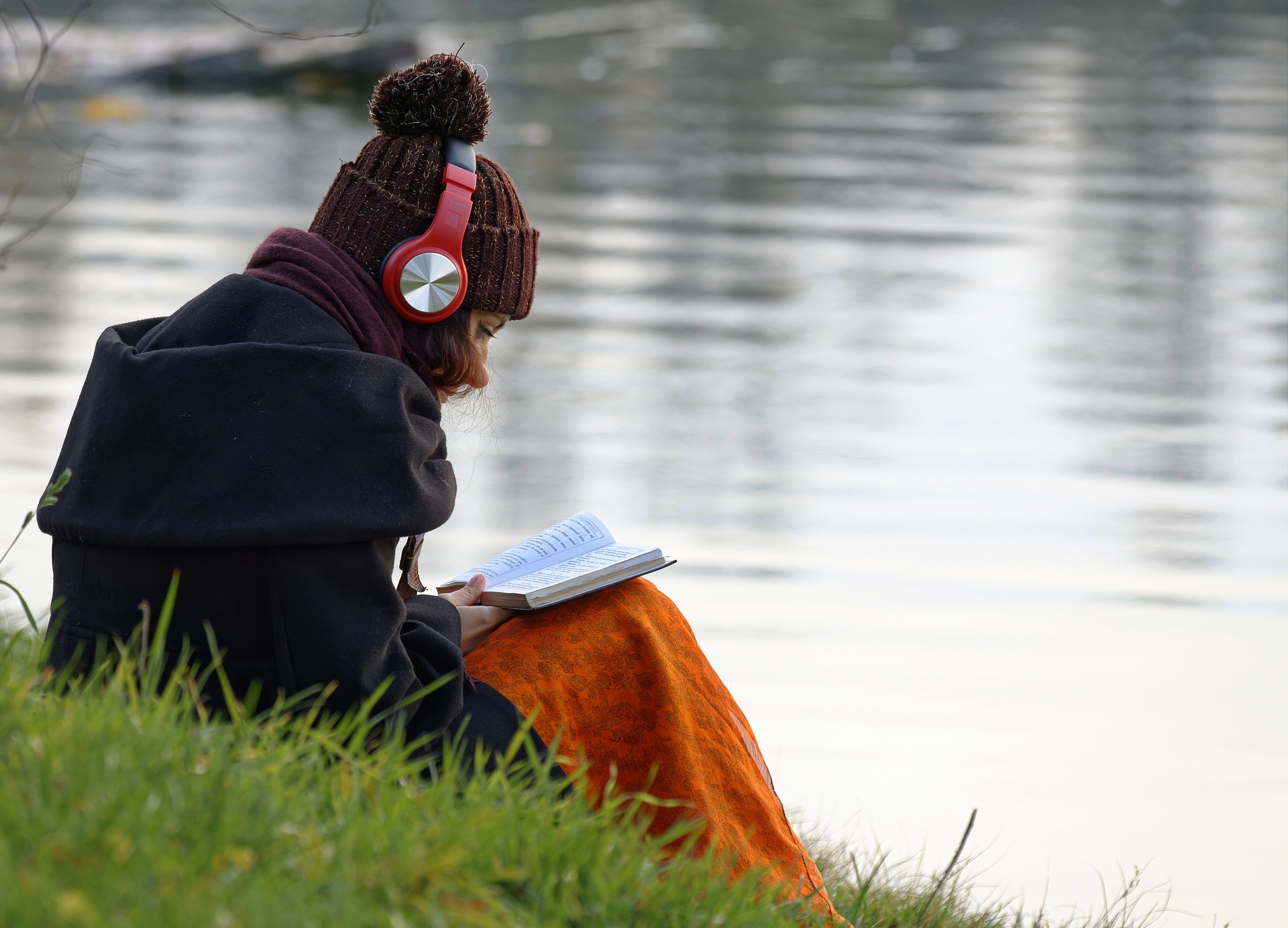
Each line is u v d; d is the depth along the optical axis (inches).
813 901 336.5
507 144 2677.2
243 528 290.0
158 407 297.3
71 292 1637.6
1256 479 1186.6
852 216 2215.8
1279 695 797.2
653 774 324.8
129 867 218.2
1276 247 2082.9
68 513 304.8
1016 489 1146.0
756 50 4020.7
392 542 311.3
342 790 271.1
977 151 2736.2
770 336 1588.3
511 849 265.3
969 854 605.9
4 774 235.9
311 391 300.0
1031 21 4773.6
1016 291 1815.9
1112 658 844.0
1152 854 617.6
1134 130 2972.4
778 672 800.9
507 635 343.0
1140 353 1563.7
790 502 1091.9
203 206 2146.9
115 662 303.1
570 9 4872.0
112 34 3668.8
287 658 298.2
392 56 3565.5
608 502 1069.1
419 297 329.4
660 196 2311.8
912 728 741.9
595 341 1540.4
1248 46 4313.5
